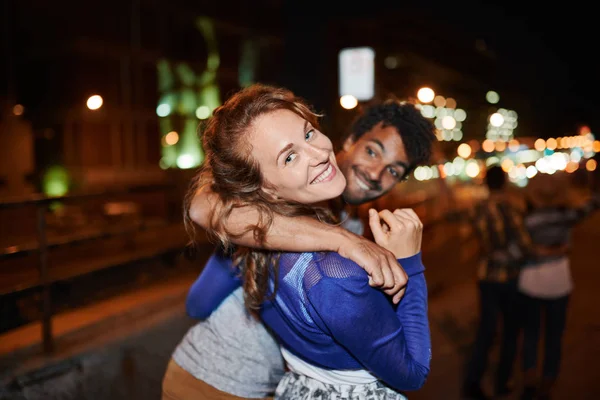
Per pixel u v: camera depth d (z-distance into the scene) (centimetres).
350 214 171
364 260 113
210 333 159
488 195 367
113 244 794
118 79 1470
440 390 379
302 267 122
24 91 1464
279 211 123
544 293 359
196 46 1669
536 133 2677
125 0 1461
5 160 1326
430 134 173
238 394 155
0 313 313
